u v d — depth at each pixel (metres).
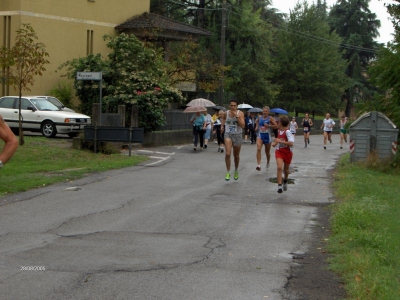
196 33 38.62
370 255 7.44
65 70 32.81
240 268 7.04
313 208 11.46
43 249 7.68
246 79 50.03
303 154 26.66
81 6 33.78
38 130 24.75
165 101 27.53
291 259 7.53
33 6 31.05
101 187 13.42
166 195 12.57
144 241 8.31
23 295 5.82
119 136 20.53
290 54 60.34
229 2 48.75
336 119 67.12
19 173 14.84
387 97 22.47
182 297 5.90
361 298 5.89
